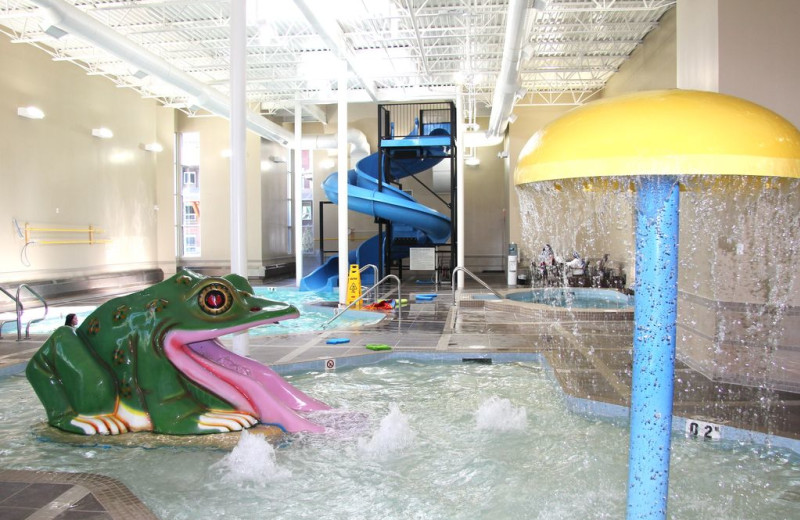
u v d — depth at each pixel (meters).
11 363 6.08
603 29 12.34
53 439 3.66
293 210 23.05
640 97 1.13
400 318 9.04
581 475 3.07
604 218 1.49
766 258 5.10
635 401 1.26
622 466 3.21
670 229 1.19
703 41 5.84
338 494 2.90
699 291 5.55
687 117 1.02
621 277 13.55
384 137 16.22
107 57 13.48
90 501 2.56
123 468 3.23
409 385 5.27
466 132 18.52
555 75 15.96
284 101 18.31
